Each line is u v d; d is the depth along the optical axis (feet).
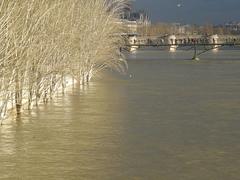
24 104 135.64
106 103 152.56
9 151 89.66
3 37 98.73
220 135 104.88
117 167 80.53
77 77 197.98
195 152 90.22
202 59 489.26
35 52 123.24
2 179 74.13
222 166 81.46
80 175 76.28
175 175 76.69
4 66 101.81
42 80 140.87
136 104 151.33
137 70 316.40
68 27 152.97
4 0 99.25
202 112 136.36
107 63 239.91
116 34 233.14
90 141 97.96
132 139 100.22
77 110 136.36
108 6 223.92
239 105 150.30
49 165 81.20
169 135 104.58
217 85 217.15
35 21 115.14
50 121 118.83
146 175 76.59
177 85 216.33
